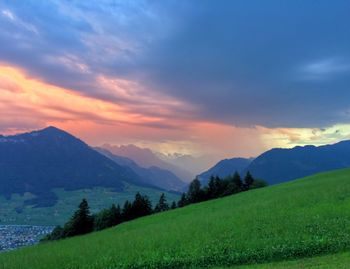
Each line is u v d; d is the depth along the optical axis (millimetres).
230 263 30516
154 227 52344
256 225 38750
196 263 31188
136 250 35781
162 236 40625
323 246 30375
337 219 36688
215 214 52094
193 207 74500
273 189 74375
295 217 39406
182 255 32750
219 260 31078
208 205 71562
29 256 41469
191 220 50969
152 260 32406
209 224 43250
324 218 37562
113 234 56281
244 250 31859
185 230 42031
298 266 27188
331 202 43812
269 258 30188
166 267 31344
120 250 36625
